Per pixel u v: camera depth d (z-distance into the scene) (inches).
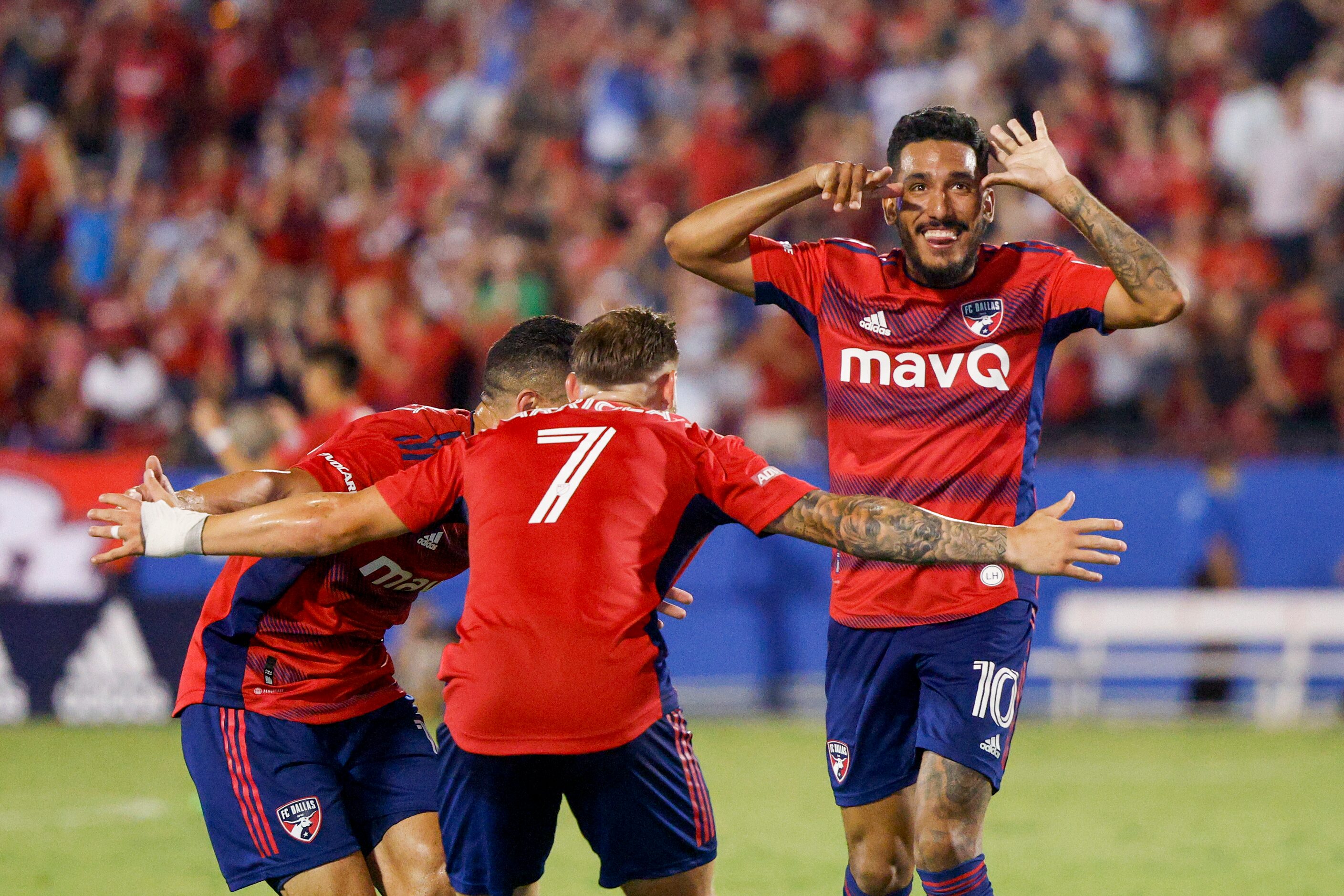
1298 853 1125.1
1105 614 1929.1
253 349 2292.1
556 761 602.9
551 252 2506.2
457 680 614.9
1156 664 1963.6
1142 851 1135.0
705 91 2817.4
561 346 704.4
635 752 602.5
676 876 623.2
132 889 1014.4
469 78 2928.2
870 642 756.6
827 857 1106.7
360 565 691.4
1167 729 1839.3
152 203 2679.6
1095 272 741.3
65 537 1875.0
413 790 711.1
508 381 701.9
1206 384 2209.6
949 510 746.8
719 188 2669.8
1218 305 2268.7
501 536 613.3
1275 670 1937.7
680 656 1927.9
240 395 2241.6
